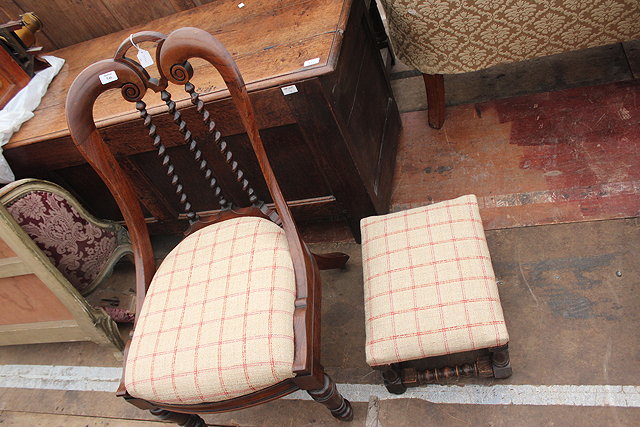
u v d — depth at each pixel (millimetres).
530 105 1971
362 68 1688
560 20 1558
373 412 1470
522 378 1394
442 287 1235
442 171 1912
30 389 1909
